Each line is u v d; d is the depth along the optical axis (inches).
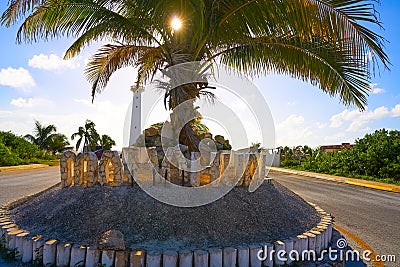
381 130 738.2
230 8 200.4
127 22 221.5
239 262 142.4
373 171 689.0
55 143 1628.9
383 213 316.8
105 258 134.4
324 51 210.4
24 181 522.0
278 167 1047.0
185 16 204.2
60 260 139.6
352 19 171.2
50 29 219.1
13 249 153.3
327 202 378.9
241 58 228.1
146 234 154.7
